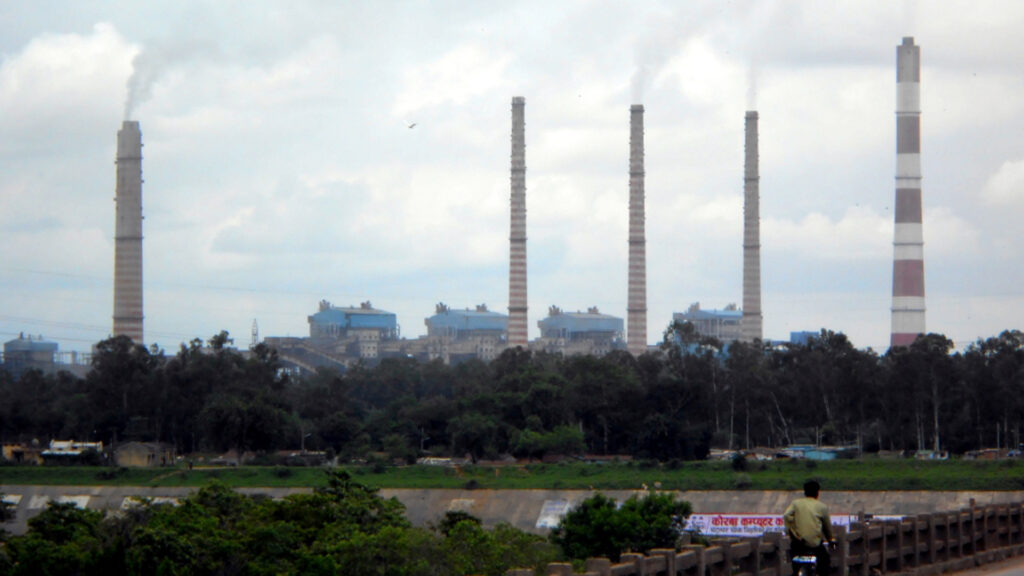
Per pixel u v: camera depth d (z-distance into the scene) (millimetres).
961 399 169750
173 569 66125
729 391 181875
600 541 89625
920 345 170750
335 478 86188
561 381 178500
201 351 190250
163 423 186125
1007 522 46906
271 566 70812
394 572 67562
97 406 183000
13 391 195750
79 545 75500
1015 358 172000
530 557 74000
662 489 136125
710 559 32656
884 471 143250
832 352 179625
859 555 37312
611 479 143375
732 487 136750
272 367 193000
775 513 130750
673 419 161750
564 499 138125
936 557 41375
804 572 30938
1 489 149500
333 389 197875
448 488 143625
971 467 143250
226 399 171375
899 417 174000
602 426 181375
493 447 166375
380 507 83625
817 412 178750
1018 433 178125
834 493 136000
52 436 185750
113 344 185875
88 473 154500
